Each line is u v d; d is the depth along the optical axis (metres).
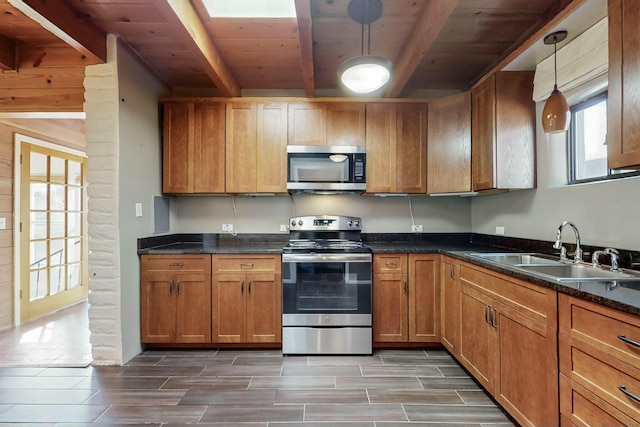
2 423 1.71
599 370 1.14
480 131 2.54
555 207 2.15
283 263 2.58
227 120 2.90
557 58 2.03
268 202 3.23
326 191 2.89
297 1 1.67
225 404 1.88
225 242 3.20
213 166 2.90
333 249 2.62
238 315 2.62
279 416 1.77
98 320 2.35
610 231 1.75
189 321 2.62
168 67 2.77
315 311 2.57
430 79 3.03
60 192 3.77
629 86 1.29
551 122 1.70
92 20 2.11
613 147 1.37
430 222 3.27
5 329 3.08
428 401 1.92
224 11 2.10
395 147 2.92
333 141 2.92
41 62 2.46
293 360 2.47
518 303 1.61
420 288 2.65
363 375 2.24
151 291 2.61
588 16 1.67
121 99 2.36
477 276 2.03
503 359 1.74
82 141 4.01
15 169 3.22
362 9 2.03
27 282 3.33
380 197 3.25
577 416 1.24
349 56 2.63
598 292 1.18
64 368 2.31
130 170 2.48
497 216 2.80
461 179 2.73
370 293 2.59
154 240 2.81
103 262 2.34
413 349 2.67
